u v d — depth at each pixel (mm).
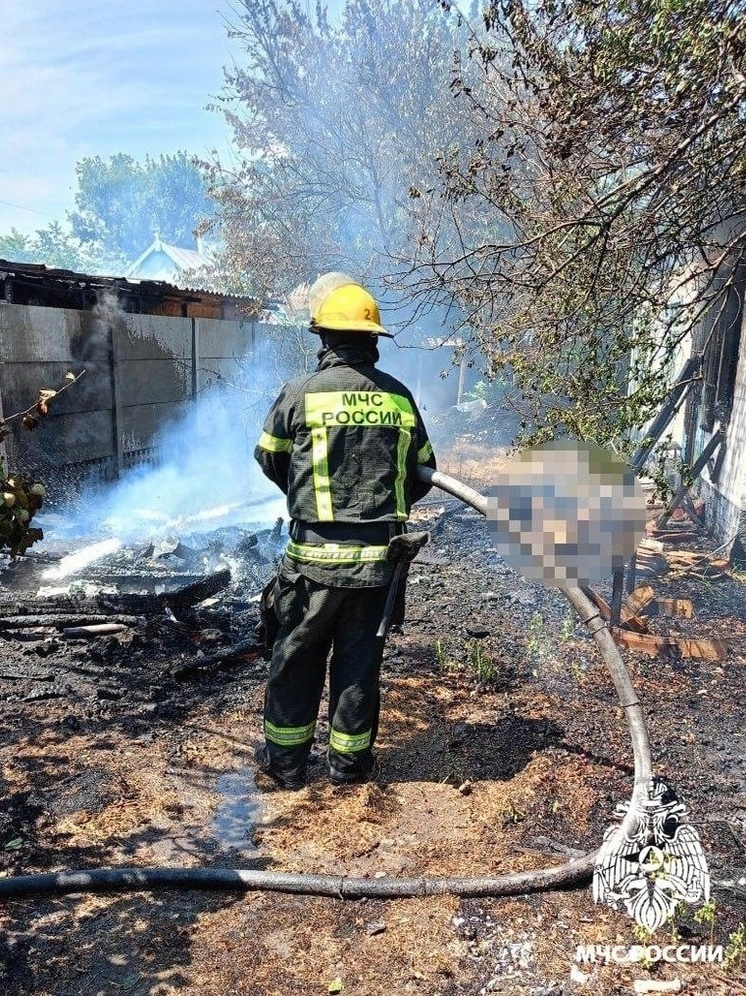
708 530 7777
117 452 9492
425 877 2525
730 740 3592
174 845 2754
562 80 4625
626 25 4285
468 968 2172
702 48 3893
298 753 3139
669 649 4617
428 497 10047
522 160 6000
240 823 2898
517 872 2547
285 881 2488
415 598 5723
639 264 5734
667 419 7840
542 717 3764
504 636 4887
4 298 7785
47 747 3451
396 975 2146
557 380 5238
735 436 7070
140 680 4160
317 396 2961
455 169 5695
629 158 5059
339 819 2902
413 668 4371
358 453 2939
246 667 4379
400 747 3480
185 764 3311
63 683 4109
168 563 6238
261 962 2197
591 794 3061
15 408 7770
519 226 5984
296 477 2986
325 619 2973
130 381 9766
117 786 3121
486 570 6586
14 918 2379
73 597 5035
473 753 3410
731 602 5746
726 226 6945
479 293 5859
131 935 2307
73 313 8656
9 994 2088
